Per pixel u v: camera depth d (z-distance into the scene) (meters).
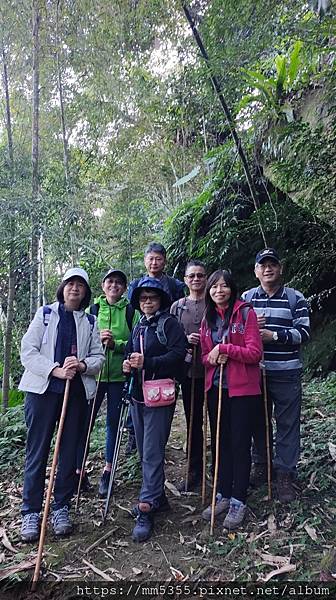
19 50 6.33
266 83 4.69
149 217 9.22
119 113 7.70
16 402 6.38
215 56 4.19
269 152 5.07
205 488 3.41
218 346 2.94
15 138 6.90
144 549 2.80
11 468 4.16
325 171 4.61
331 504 3.07
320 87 5.21
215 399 3.10
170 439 4.67
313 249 5.59
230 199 6.10
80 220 6.23
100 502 3.40
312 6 2.66
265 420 3.30
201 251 6.33
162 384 2.96
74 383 3.03
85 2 6.07
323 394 5.21
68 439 3.02
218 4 3.98
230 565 2.60
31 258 5.69
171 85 6.01
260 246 6.22
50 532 3.02
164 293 3.07
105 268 7.61
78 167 7.11
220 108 4.98
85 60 6.69
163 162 8.94
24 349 3.02
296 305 3.22
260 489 3.31
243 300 3.35
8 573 2.61
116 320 3.72
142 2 5.71
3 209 5.36
